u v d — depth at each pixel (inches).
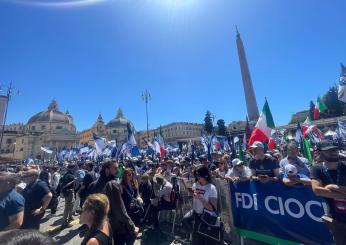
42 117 4188.0
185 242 224.1
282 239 161.3
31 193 185.0
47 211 407.2
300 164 210.7
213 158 416.5
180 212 254.4
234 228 196.4
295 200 157.6
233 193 194.7
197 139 1453.0
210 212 162.6
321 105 629.0
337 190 115.3
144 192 242.5
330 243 140.8
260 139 308.0
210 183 169.6
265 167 203.3
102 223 101.3
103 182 179.3
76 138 3880.4
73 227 308.5
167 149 1005.2
